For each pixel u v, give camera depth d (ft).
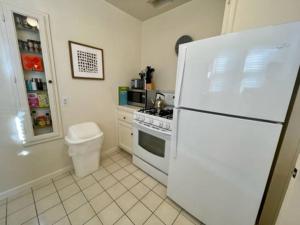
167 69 7.75
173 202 4.99
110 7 6.81
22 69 4.76
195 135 3.80
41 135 5.44
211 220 3.88
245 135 2.99
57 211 4.52
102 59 6.88
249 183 3.07
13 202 4.77
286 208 2.56
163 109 6.74
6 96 4.54
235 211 3.39
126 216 4.44
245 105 2.91
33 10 4.66
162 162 5.57
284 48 2.39
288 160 3.18
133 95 7.98
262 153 2.84
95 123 6.89
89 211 4.57
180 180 4.41
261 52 2.61
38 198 4.97
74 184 5.70
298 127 2.99
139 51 8.77
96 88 6.97
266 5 3.50
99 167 6.88
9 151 4.85
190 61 3.62
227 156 3.30
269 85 2.60
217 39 3.09
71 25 5.66
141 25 8.53
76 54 5.95
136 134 6.58
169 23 7.36
